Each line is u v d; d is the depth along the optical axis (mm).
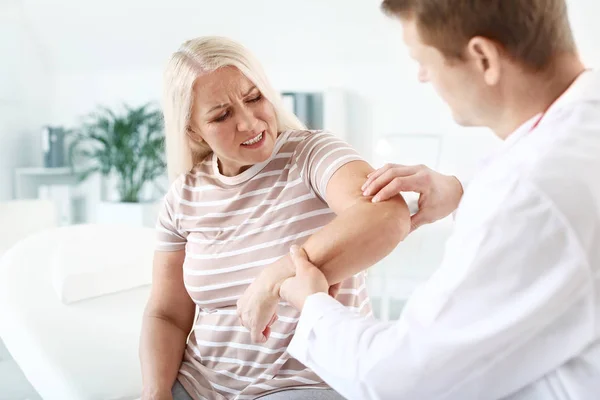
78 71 6160
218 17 5309
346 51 5133
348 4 4859
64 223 6000
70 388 1549
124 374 1610
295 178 1296
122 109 6012
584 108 774
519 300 753
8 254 1904
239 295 1337
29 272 1820
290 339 1271
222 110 1272
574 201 734
